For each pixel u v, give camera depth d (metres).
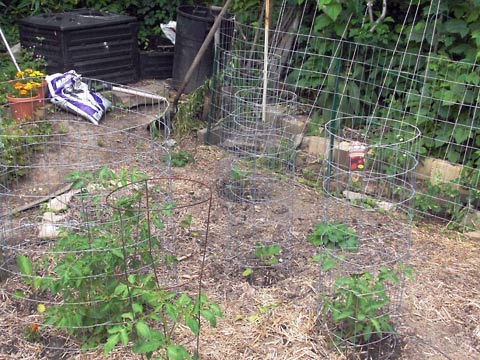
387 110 3.49
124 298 1.96
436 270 2.66
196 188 3.29
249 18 4.20
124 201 2.12
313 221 3.03
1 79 4.08
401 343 2.19
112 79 4.62
